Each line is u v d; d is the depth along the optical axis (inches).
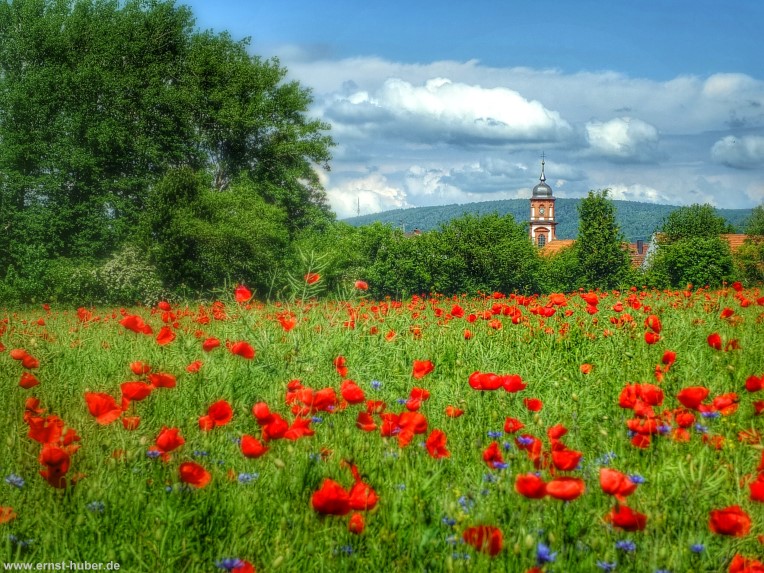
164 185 1574.8
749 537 107.7
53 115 1803.6
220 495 122.4
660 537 109.3
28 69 1795.0
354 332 285.4
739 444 153.7
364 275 2180.1
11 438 149.3
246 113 1978.3
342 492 100.6
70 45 1824.6
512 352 290.8
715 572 99.8
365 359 261.6
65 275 1405.0
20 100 1717.5
